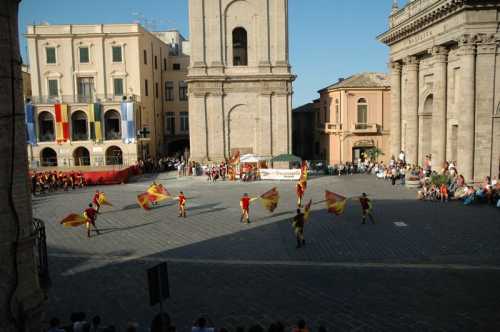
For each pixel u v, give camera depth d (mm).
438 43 40031
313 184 44562
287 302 16297
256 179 48531
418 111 47219
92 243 24078
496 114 36250
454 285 17469
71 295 17203
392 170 45000
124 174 47844
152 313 15648
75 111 59406
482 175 36531
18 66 10727
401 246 22391
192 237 24922
